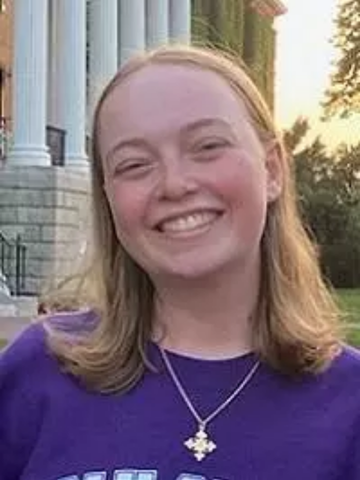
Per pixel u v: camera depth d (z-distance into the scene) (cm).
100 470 251
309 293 272
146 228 260
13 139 2906
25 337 277
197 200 257
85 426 258
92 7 3403
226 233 258
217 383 256
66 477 254
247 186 258
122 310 273
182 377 258
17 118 2880
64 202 2778
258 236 262
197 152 258
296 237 276
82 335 274
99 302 279
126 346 264
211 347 264
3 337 1767
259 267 270
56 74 3222
